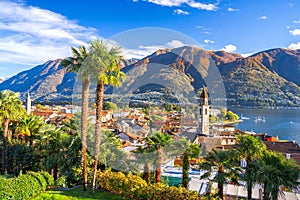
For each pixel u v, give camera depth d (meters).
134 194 12.79
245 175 15.62
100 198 13.02
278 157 15.39
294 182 14.49
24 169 23.59
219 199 13.11
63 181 16.34
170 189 12.53
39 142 23.02
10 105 22.53
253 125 100.75
